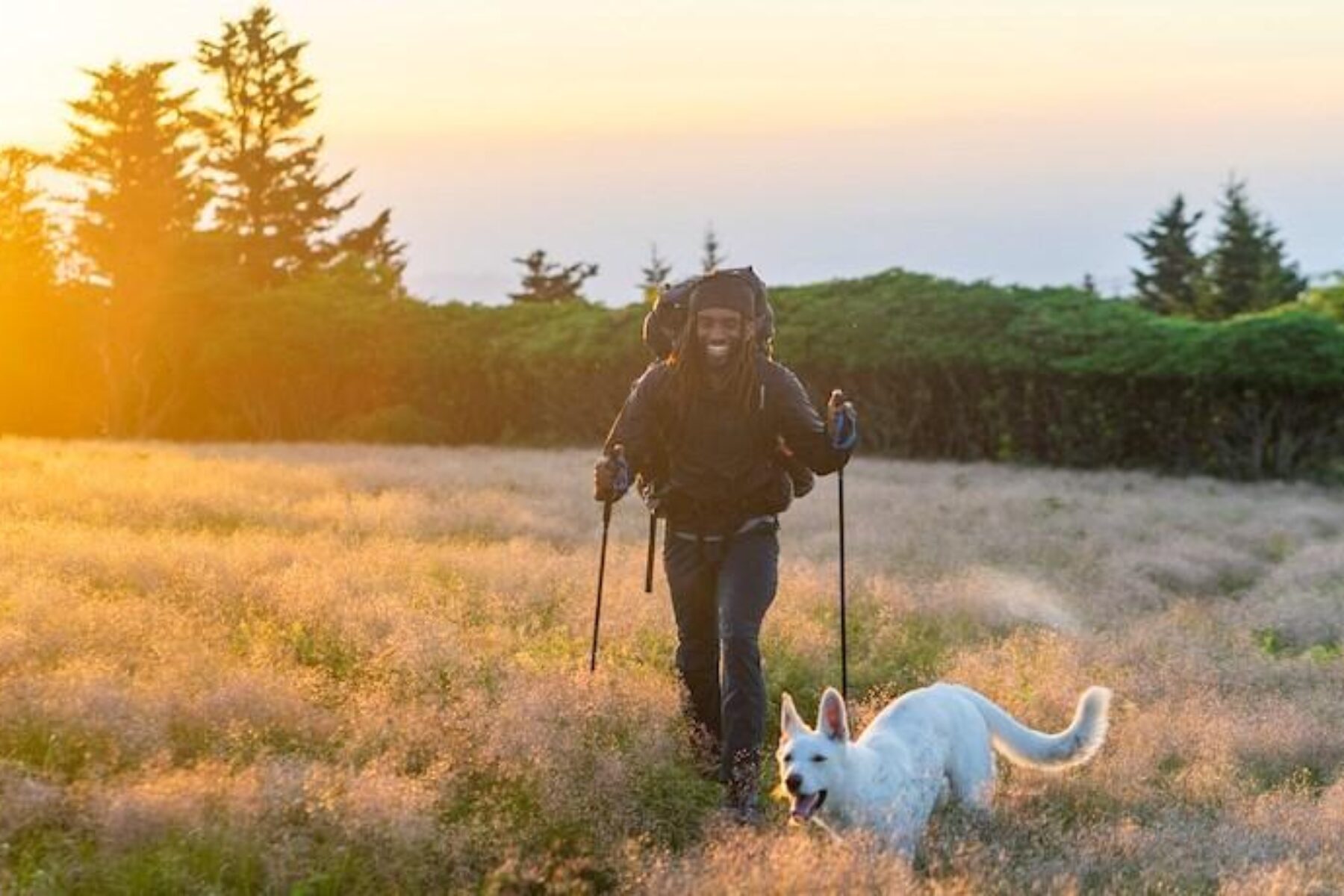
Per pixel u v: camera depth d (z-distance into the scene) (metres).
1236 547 21.31
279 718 8.12
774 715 9.77
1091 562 17.72
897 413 44.75
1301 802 8.13
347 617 10.70
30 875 6.25
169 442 43.75
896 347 43.88
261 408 52.53
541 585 13.05
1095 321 42.69
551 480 26.45
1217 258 74.50
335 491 22.83
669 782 7.76
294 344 51.12
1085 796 8.17
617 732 8.25
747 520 8.14
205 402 54.53
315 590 11.45
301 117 79.25
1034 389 42.88
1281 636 13.98
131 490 19.83
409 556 14.17
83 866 6.27
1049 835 7.38
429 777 7.25
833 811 6.80
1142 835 7.36
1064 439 42.41
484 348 50.12
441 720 8.11
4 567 12.26
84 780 7.11
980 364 43.22
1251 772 9.02
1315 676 11.64
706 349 7.93
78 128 57.59
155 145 57.94
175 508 18.34
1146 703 10.39
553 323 50.12
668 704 8.65
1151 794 8.30
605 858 6.93
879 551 17.83
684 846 7.26
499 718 7.95
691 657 8.41
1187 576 17.64
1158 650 12.11
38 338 54.78
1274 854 7.25
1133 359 41.16
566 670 9.40
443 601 12.08
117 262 55.19
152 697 8.06
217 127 78.31
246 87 78.38
